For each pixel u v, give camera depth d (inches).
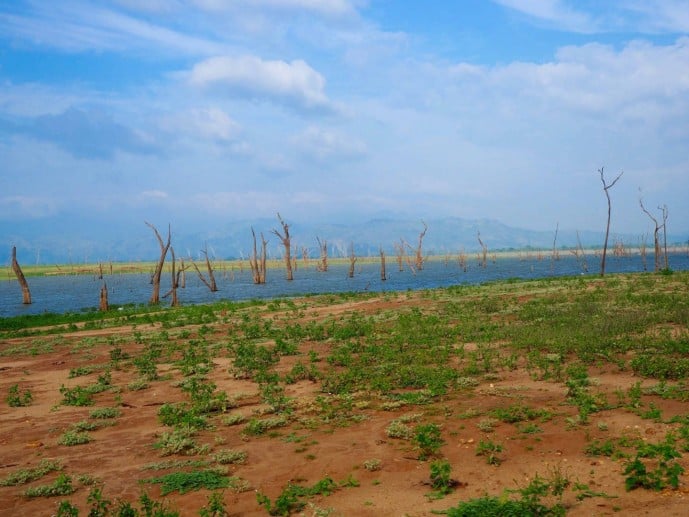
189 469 353.1
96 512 271.1
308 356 716.0
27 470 358.3
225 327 1069.1
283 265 6333.7
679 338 629.9
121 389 600.4
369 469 335.0
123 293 2751.0
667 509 250.7
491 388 500.7
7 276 5029.5
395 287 2484.0
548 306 1022.4
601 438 359.3
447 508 275.3
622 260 4975.4
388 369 597.3
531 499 262.1
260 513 284.7
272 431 426.9
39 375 708.7
